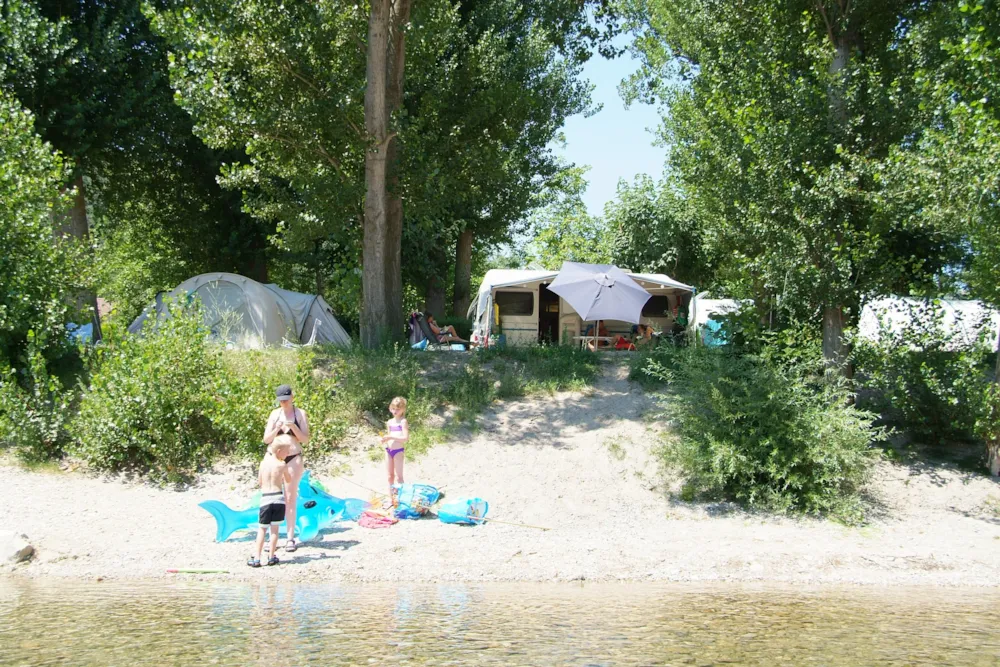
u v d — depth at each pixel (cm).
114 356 1212
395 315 1705
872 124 1342
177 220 2719
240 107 1532
